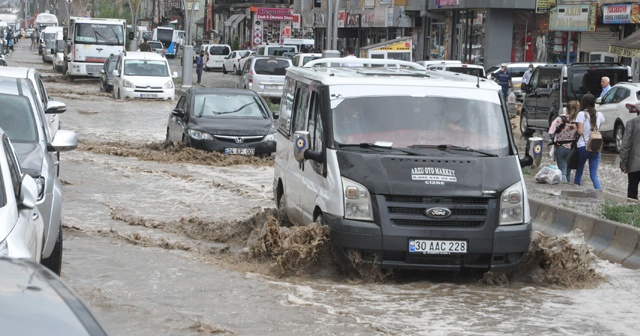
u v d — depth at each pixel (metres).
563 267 13.88
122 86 53.50
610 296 13.10
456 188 13.20
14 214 9.26
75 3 177.88
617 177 28.72
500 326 11.20
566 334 10.95
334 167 13.55
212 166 27.38
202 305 11.70
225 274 13.38
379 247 13.05
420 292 12.89
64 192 21.42
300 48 90.44
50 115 21.66
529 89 43.00
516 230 13.33
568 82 40.12
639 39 43.91
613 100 36.81
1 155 10.04
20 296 4.73
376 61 17.62
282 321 10.99
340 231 13.18
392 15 81.50
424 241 13.10
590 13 55.88
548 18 63.69
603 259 15.96
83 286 12.31
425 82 14.65
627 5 52.12
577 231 14.49
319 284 13.07
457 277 13.84
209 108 29.64
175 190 22.44
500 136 14.30
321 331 10.59
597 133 23.55
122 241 15.70
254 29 116.81
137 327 10.52
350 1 91.00
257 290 12.49
